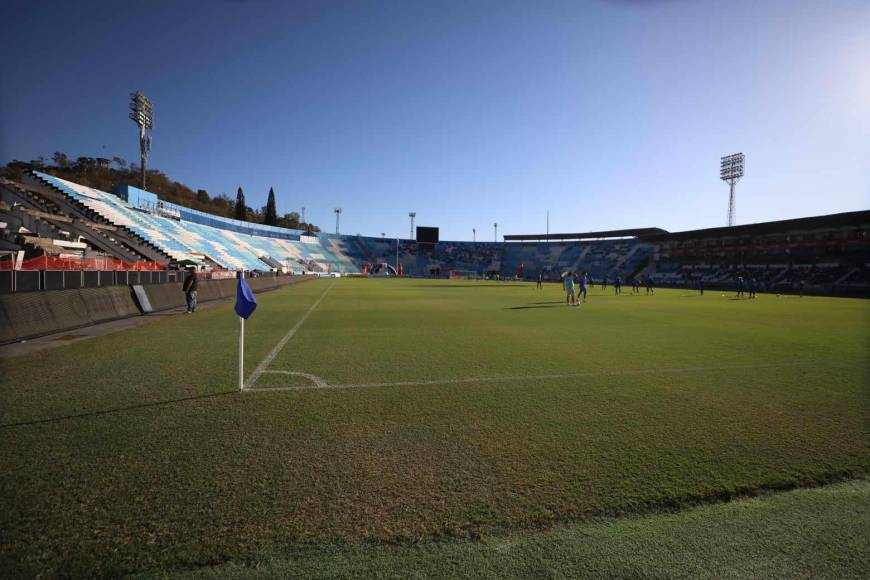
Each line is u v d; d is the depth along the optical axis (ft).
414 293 107.65
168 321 46.06
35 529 8.94
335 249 311.47
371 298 87.86
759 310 66.18
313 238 308.40
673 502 10.20
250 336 35.86
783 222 169.27
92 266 78.64
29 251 72.69
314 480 11.09
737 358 27.20
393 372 23.08
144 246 132.16
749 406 17.42
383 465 12.00
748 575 7.85
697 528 9.23
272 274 177.17
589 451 13.00
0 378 21.52
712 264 213.46
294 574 7.78
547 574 7.85
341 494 10.41
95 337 34.73
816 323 47.42
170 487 10.68
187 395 18.62
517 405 17.44
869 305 80.33
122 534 8.82
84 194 146.00
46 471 11.43
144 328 40.34
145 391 19.19
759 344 32.60
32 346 30.58
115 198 163.73
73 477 11.12
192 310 55.77
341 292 110.52
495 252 336.08
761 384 20.86
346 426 14.99
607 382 21.16
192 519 9.33
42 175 134.00
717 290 156.87
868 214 141.90
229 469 11.66
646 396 18.78
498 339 34.76
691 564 8.13
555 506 9.96
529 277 294.05
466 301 80.64
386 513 9.64
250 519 9.35
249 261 204.74
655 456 12.65
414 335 36.91
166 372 22.82
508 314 55.98
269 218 363.15
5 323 31.73
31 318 34.60
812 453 12.90
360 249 324.39
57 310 38.09
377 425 15.11
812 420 15.78
